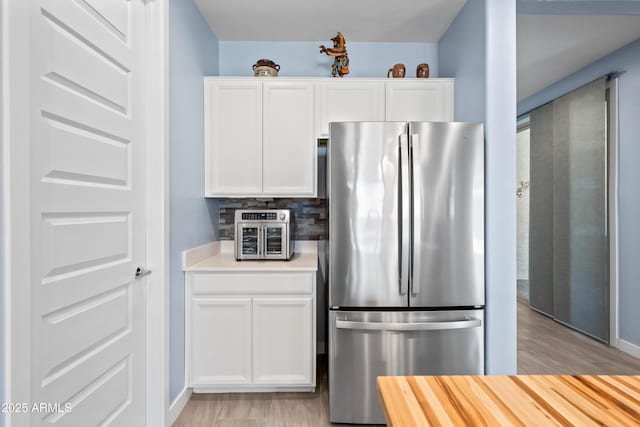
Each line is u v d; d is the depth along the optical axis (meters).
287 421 2.02
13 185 0.96
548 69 3.55
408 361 2.01
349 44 3.03
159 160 1.78
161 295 1.80
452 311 2.02
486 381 0.79
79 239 1.26
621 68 3.11
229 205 2.96
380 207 1.99
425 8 2.50
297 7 2.49
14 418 0.96
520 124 4.68
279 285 2.23
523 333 3.53
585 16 2.62
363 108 2.65
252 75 3.00
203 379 2.22
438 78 2.78
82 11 1.26
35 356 1.05
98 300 1.39
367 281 1.99
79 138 1.26
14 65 0.96
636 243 2.98
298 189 2.63
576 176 3.55
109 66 1.45
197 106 2.45
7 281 0.94
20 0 0.98
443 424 0.62
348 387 2.01
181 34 2.14
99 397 1.41
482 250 2.03
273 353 2.24
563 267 3.74
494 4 2.10
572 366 2.79
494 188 2.07
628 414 0.65
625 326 3.08
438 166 2.00
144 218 1.75
